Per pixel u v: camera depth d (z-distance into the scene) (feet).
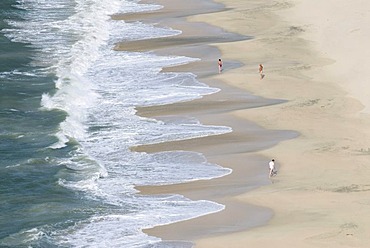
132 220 325.01
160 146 392.68
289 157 375.66
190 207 333.83
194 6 635.66
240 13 606.55
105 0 653.30
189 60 510.99
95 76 488.44
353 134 398.62
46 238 312.91
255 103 440.45
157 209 333.42
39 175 363.76
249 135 401.70
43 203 339.77
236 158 377.30
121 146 393.50
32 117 425.69
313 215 321.11
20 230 318.45
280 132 404.16
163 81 476.95
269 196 338.54
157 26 586.86
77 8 632.79
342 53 507.30
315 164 367.45
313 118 418.92
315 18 578.66
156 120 422.41
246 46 532.73
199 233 312.29
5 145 392.88
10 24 585.22
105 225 321.73
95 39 556.92
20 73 488.02
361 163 366.63
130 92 462.19
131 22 597.52
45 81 476.13
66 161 376.89
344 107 431.02
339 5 594.24
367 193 337.93
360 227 309.01
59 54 525.34
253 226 315.58
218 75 482.69
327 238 300.81
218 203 335.88
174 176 362.33
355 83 461.37
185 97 451.94
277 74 479.41
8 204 338.75
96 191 349.82
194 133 405.39
